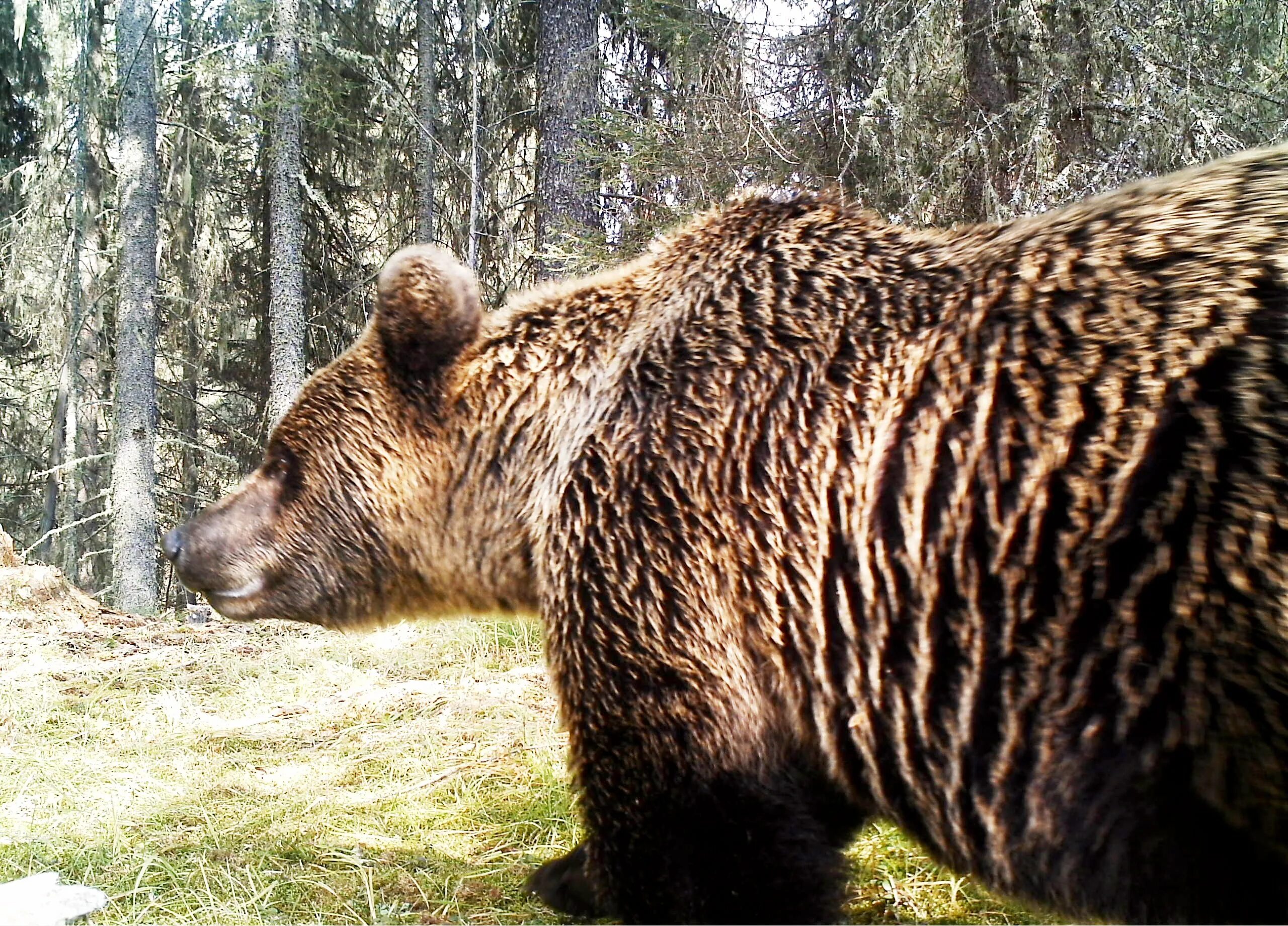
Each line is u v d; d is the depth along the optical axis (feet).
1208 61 29.37
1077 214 8.39
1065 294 7.84
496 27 59.88
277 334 55.93
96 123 70.49
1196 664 6.80
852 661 8.31
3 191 73.26
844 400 8.51
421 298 10.81
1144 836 7.28
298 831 14.53
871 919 12.07
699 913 9.11
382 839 14.37
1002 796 7.82
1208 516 6.77
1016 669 7.56
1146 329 7.36
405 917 12.22
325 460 11.50
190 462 75.61
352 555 11.56
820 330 8.89
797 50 36.73
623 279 10.86
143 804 15.56
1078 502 7.27
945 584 7.83
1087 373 7.46
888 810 8.66
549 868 12.81
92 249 69.15
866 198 33.55
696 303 9.72
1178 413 7.04
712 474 8.82
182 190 65.87
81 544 78.43
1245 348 6.96
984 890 11.55
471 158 61.46
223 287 69.10
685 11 39.32
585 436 9.66
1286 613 6.45
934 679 7.95
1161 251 7.64
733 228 10.19
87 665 24.57
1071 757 7.42
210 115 65.46
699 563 8.75
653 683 8.87
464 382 11.01
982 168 30.55
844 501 8.33
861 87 35.40
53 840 14.17
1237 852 7.01
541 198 48.44
